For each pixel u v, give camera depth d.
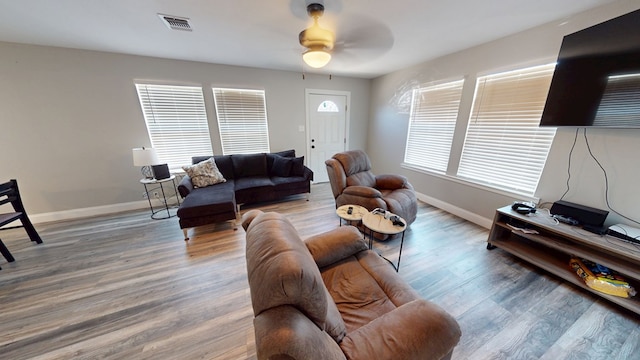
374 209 2.21
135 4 1.70
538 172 2.18
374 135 4.60
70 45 2.53
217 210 2.47
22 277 1.83
